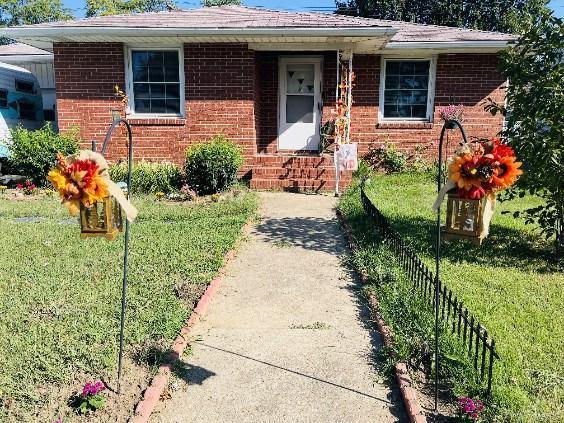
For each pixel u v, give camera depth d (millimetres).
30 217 8820
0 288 5348
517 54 6660
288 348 4293
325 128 12359
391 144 12914
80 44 11539
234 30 10352
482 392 3508
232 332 4562
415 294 5117
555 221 7004
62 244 6988
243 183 11477
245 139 11617
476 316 4770
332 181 11109
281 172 11250
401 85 12883
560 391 3607
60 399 3438
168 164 11258
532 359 4043
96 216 3238
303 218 8703
